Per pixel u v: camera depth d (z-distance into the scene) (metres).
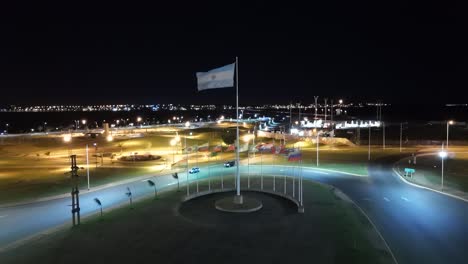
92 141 122.00
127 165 74.19
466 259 24.14
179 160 78.31
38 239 27.86
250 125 195.00
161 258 23.97
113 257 24.19
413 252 25.28
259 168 63.09
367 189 45.09
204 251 24.98
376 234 28.12
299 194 40.88
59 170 68.56
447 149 81.62
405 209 35.91
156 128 185.38
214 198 40.09
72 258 24.09
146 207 36.12
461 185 46.59
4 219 36.28
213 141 113.44
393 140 98.62
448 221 31.95
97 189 50.34
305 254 24.33
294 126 163.38
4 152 100.38
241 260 23.52
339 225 30.05
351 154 76.19
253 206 35.28
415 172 55.88
